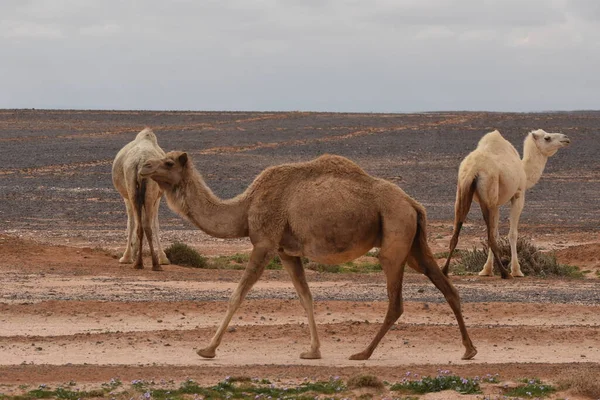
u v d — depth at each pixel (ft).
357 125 506.89
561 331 95.61
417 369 78.69
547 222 239.50
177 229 217.56
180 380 73.56
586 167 366.22
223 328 82.43
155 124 504.84
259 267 81.61
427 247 81.82
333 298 115.55
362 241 80.59
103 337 90.17
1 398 66.80
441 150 404.57
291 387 71.61
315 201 80.07
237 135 453.58
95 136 441.27
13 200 261.24
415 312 106.11
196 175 83.66
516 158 143.74
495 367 79.66
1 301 108.27
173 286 122.83
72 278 127.85
